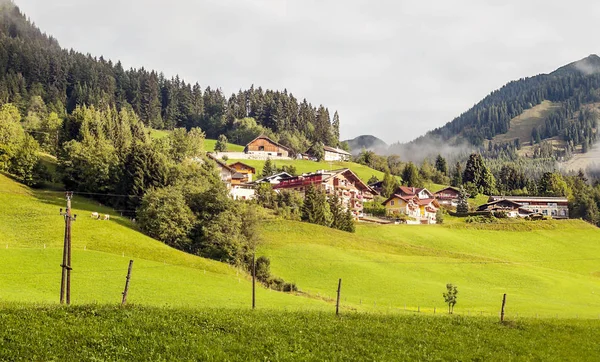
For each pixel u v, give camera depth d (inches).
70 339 1323.8
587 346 1766.7
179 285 2854.3
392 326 1790.1
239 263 3806.6
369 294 3346.5
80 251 3275.1
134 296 2495.1
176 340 1390.3
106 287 2628.0
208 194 4224.9
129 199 4825.3
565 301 3570.4
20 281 2566.4
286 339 1519.4
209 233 3941.9
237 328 1551.4
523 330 1902.1
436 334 1742.1
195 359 1286.9
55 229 3688.5
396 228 5974.4
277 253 4124.0
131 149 5123.0
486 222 6993.1
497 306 3203.7
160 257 3484.3
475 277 4050.2
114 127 6771.7
